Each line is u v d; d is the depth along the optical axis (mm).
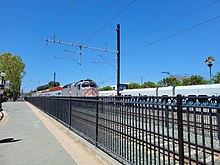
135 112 4664
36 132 10453
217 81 46125
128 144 4945
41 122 14711
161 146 4250
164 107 3832
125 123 5098
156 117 4047
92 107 7410
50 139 8695
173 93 24688
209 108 2891
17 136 9398
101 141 6531
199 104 3061
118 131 5445
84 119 8344
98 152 6195
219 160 3859
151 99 4148
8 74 60656
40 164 5523
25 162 5699
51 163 5602
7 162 5703
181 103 3365
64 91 37906
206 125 3057
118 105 5473
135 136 4668
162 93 26172
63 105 12664
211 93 20844
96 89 29469
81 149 7027
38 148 7191
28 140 8508
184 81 58156
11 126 12633
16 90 73938
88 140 7746
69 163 5586
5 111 25281
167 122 3715
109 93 38688
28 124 13578
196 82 55250
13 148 7203
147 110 4273
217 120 2830
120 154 5305
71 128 10391
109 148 5953
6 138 8945
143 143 4383
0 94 20734
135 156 4840
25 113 22531
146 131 4273
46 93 54719
